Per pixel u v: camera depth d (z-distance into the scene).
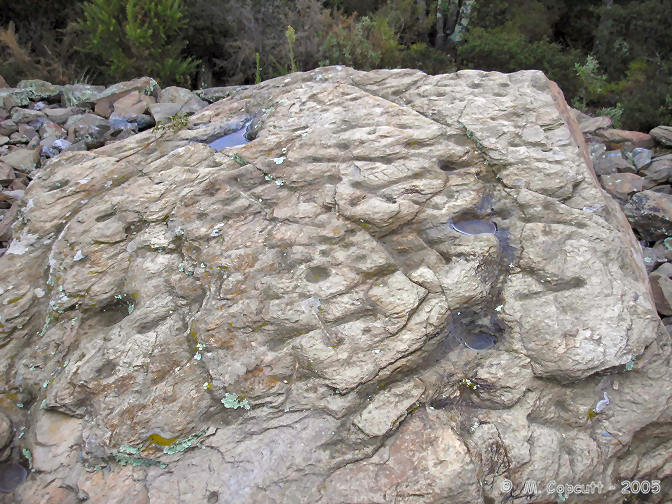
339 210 2.67
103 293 2.49
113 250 2.66
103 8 5.89
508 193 2.79
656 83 6.54
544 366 2.15
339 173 2.87
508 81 3.55
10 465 2.12
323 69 4.11
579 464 2.01
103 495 1.91
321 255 2.48
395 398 2.07
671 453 2.12
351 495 1.85
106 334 2.36
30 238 2.86
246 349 2.20
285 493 1.87
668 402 2.12
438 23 8.60
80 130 4.54
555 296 2.32
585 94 6.83
